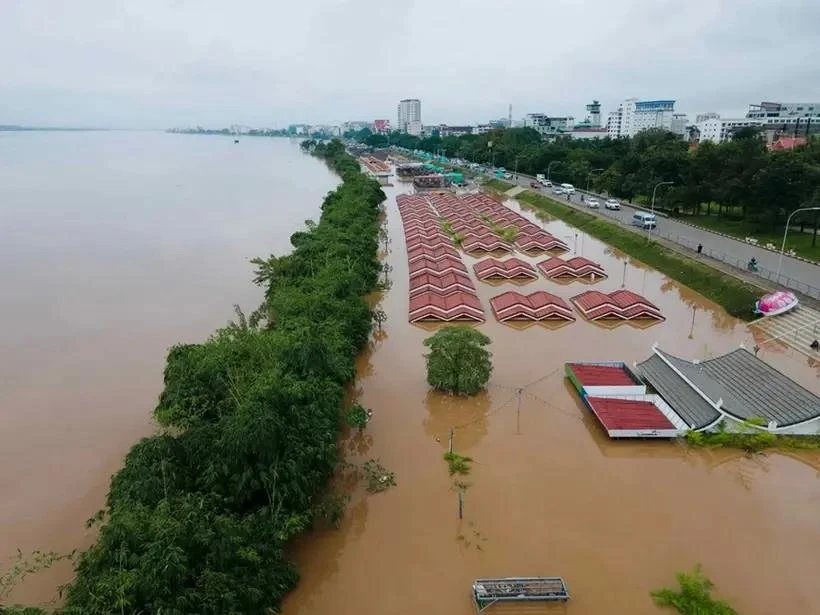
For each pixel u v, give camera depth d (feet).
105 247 263.49
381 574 79.10
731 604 73.67
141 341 159.63
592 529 87.10
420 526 87.92
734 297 179.83
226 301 191.42
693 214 301.22
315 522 86.07
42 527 89.04
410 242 263.29
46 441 112.06
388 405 123.44
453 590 76.48
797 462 103.60
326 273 162.09
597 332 164.25
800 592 75.41
